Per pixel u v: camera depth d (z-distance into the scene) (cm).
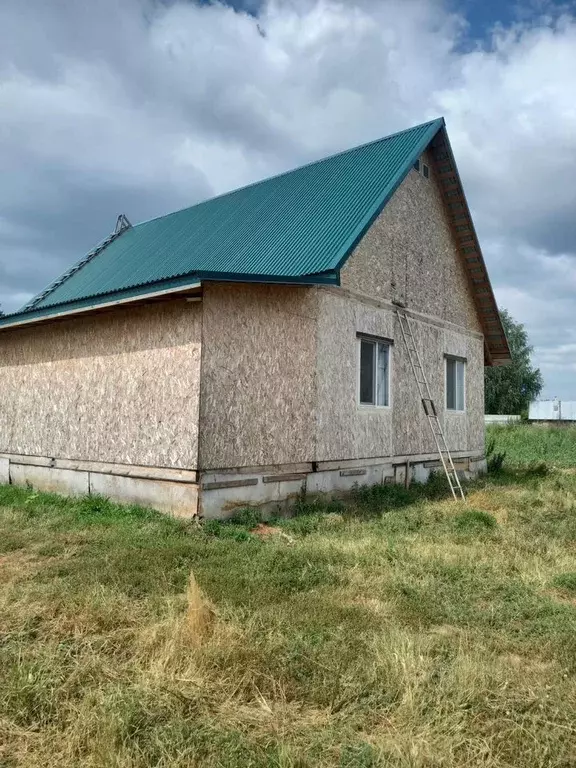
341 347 1090
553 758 323
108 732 326
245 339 920
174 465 884
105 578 579
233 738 330
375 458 1165
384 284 1217
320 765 314
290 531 836
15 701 362
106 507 940
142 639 443
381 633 470
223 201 1475
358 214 1052
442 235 1457
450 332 1483
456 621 507
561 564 692
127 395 988
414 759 312
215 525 823
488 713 360
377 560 670
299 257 987
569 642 461
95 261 1580
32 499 1033
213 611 477
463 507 1023
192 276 804
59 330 1158
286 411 973
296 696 383
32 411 1213
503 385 5659
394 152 1264
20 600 521
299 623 482
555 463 1984
